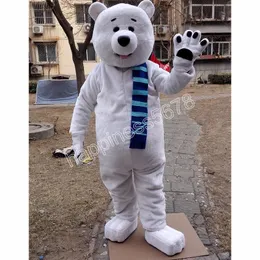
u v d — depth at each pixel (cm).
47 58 1606
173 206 314
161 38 1587
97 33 219
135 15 211
